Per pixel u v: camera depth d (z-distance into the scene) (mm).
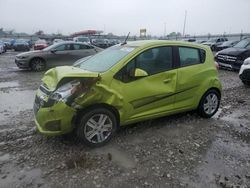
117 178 3592
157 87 4875
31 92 8492
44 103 4176
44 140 4648
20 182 3484
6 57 23391
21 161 3979
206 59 5758
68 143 4516
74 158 3998
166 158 4145
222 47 28812
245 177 3703
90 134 4336
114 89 4363
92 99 4152
